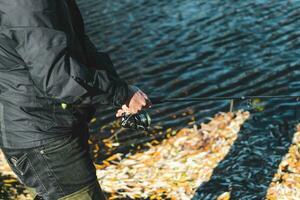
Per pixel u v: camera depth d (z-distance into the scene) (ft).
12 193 20.07
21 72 9.90
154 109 28.43
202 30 41.70
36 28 9.21
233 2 47.11
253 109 25.00
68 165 10.75
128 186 19.83
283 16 40.75
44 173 10.67
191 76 33.12
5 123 10.34
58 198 10.94
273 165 19.47
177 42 40.29
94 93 9.92
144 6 53.01
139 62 37.86
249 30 39.19
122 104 10.66
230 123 23.88
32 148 10.37
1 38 9.57
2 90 10.12
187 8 48.65
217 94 29.73
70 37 9.71
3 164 22.98
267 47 35.14
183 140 23.20
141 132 25.73
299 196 17.26
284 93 28.09
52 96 9.70
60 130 10.46
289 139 21.36
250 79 30.81
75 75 9.43
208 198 18.08
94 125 28.02
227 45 37.22
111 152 24.13
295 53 33.17
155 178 20.08
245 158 20.34
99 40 45.55
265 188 18.07
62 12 9.78
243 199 17.65
